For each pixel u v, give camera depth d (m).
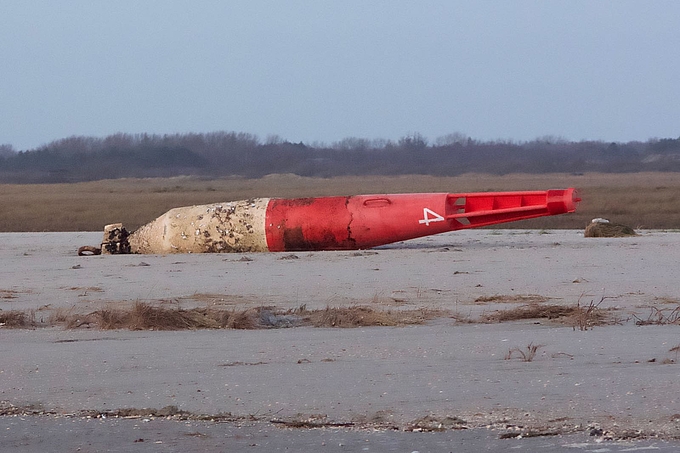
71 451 12.67
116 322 21.41
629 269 30.77
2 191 139.25
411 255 36.84
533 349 17.20
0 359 17.77
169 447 12.73
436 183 151.88
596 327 19.98
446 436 12.83
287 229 40.06
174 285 29.02
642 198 88.56
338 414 13.90
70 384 15.84
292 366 16.77
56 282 30.25
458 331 19.86
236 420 13.78
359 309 22.02
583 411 13.57
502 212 39.59
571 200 39.22
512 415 13.54
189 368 16.78
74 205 94.38
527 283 27.81
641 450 12.08
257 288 27.91
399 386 15.16
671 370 15.57
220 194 124.12
